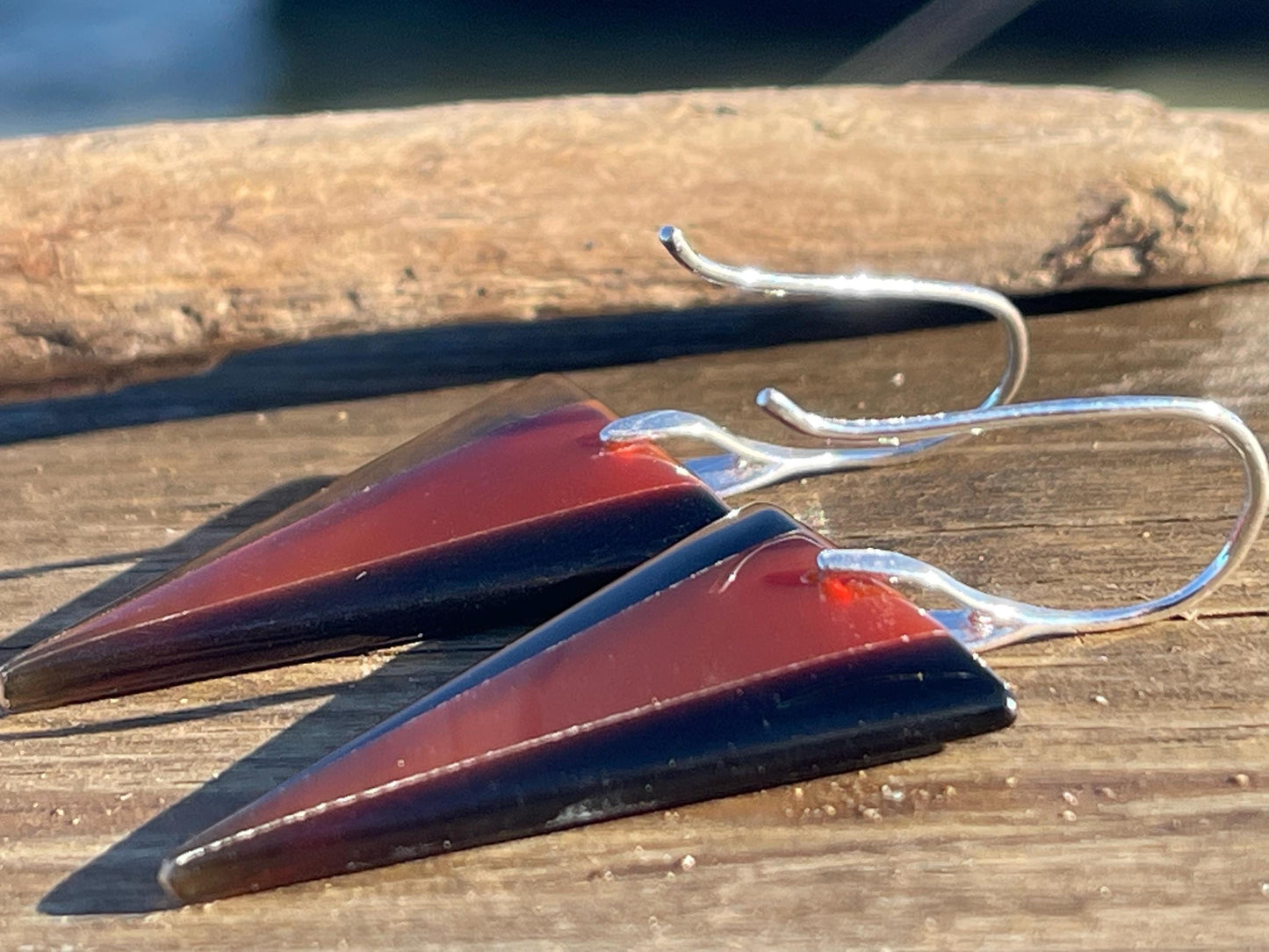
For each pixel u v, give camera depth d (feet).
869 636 0.32
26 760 0.32
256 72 1.44
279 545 0.34
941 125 0.43
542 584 0.34
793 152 0.42
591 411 0.36
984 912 0.30
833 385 0.42
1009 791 0.32
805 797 0.31
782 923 0.30
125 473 0.40
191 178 0.41
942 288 0.36
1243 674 0.33
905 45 1.32
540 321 0.44
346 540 0.34
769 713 0.31
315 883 0.30
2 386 0.42
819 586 0.32
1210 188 0.43
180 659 0.33
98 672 0.33
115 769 0.32
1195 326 0.44
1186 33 1.25
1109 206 0.42
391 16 1.60
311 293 0.41
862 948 0.30
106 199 0.41
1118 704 0.33
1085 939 0.30
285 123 0.43
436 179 0.41
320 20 1.61
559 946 0.30
